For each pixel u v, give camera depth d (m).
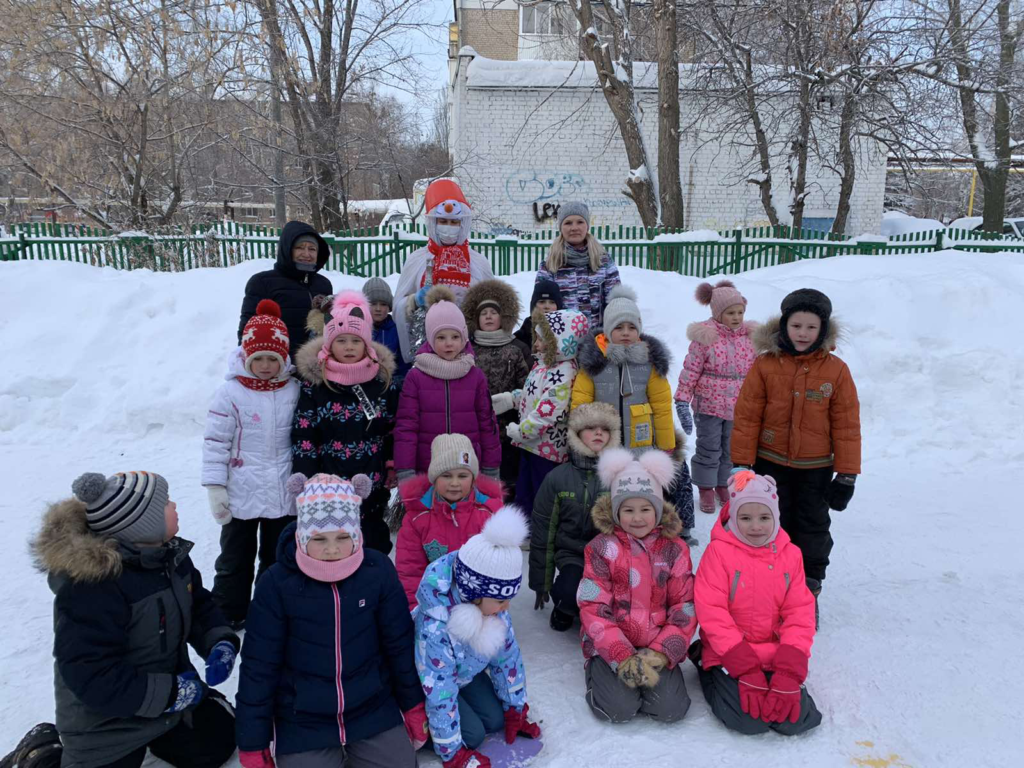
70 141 12.03
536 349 3.72
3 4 10.92
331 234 10.53
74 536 1.98
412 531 2.96
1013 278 8.07
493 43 20.81
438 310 3.46
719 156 16.42
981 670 2.81
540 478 3.76
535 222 16.23
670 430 3.63
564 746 2.40
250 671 2.15
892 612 3.28
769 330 3.20
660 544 2.78
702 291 4.61
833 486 3.13
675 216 12.73
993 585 3.52
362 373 3.14
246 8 12.20
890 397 6.22
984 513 4.44
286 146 14.80
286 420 3.07
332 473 3.16
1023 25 13.70
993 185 16.12
